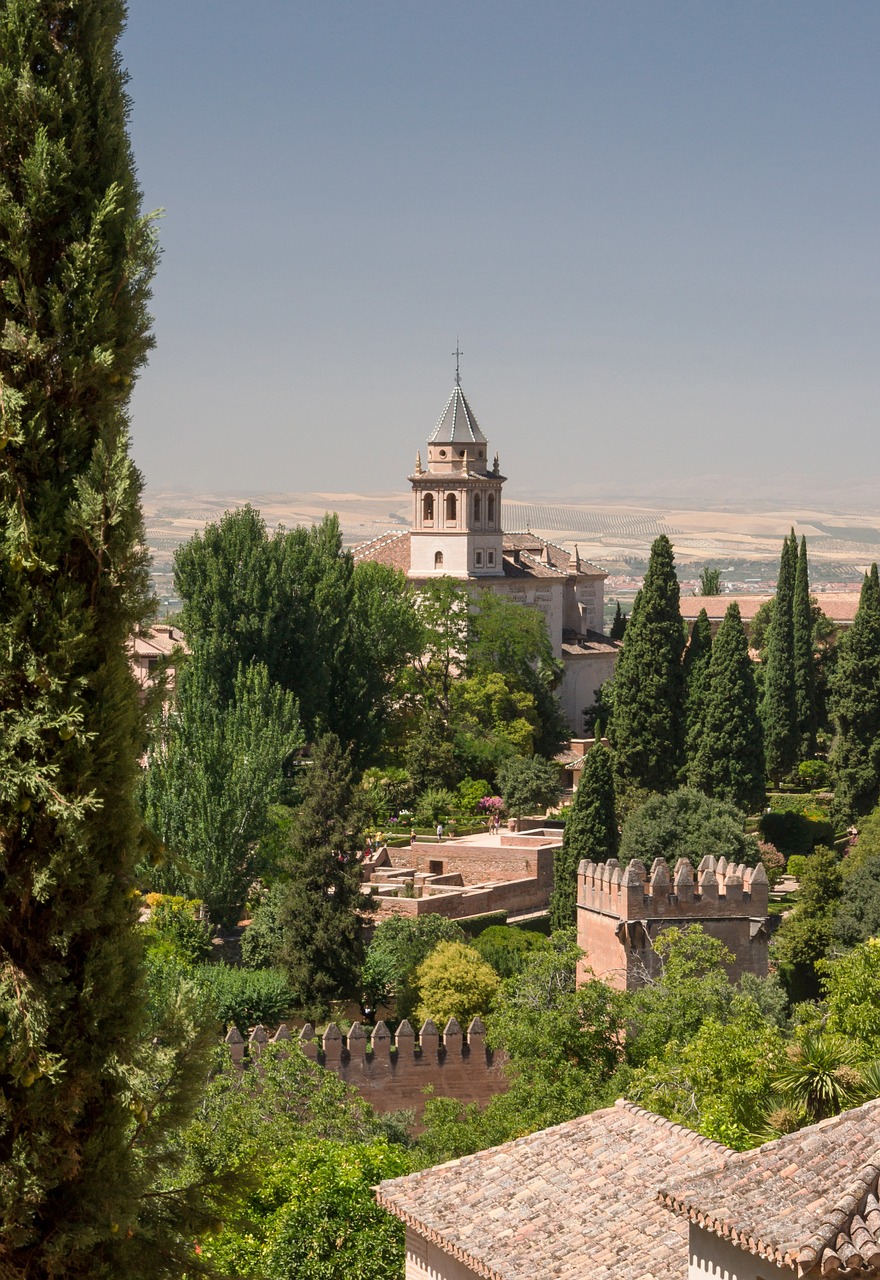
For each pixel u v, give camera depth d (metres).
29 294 23.05
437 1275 39.16
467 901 126.38
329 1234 48.22
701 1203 30.23
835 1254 28.22
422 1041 86.38
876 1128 31.56
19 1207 21.92
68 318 23.17
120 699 23.09
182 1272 24.45
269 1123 64.31
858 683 166.00
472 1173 40.56
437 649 184.75
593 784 124.88
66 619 22.47
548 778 164.88
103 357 23.03
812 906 120.06
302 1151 51.72
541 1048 67.56
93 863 22.67
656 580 162.12
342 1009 100.38
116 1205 22.75
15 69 23.30
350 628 159.12
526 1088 65.81
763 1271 29.62
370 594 166.38
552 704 193.25
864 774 165.38
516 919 129.38
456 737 172.00
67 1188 22.83
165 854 24.34
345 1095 70.31
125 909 23.41
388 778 159.88
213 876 112.00
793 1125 47.44
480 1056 87.31
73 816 22.23
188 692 139.25
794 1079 48.16
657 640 161.50
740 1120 52.28
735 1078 55.00
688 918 87.69
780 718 191.00
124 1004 23.17
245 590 147.38
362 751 158.12
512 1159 40.78
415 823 155.75
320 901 100.44
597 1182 38.91
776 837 160.75
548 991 72.94
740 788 159.75
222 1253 47.88
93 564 23.23
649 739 161.38
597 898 89.38
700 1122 52.34
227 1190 25.92
